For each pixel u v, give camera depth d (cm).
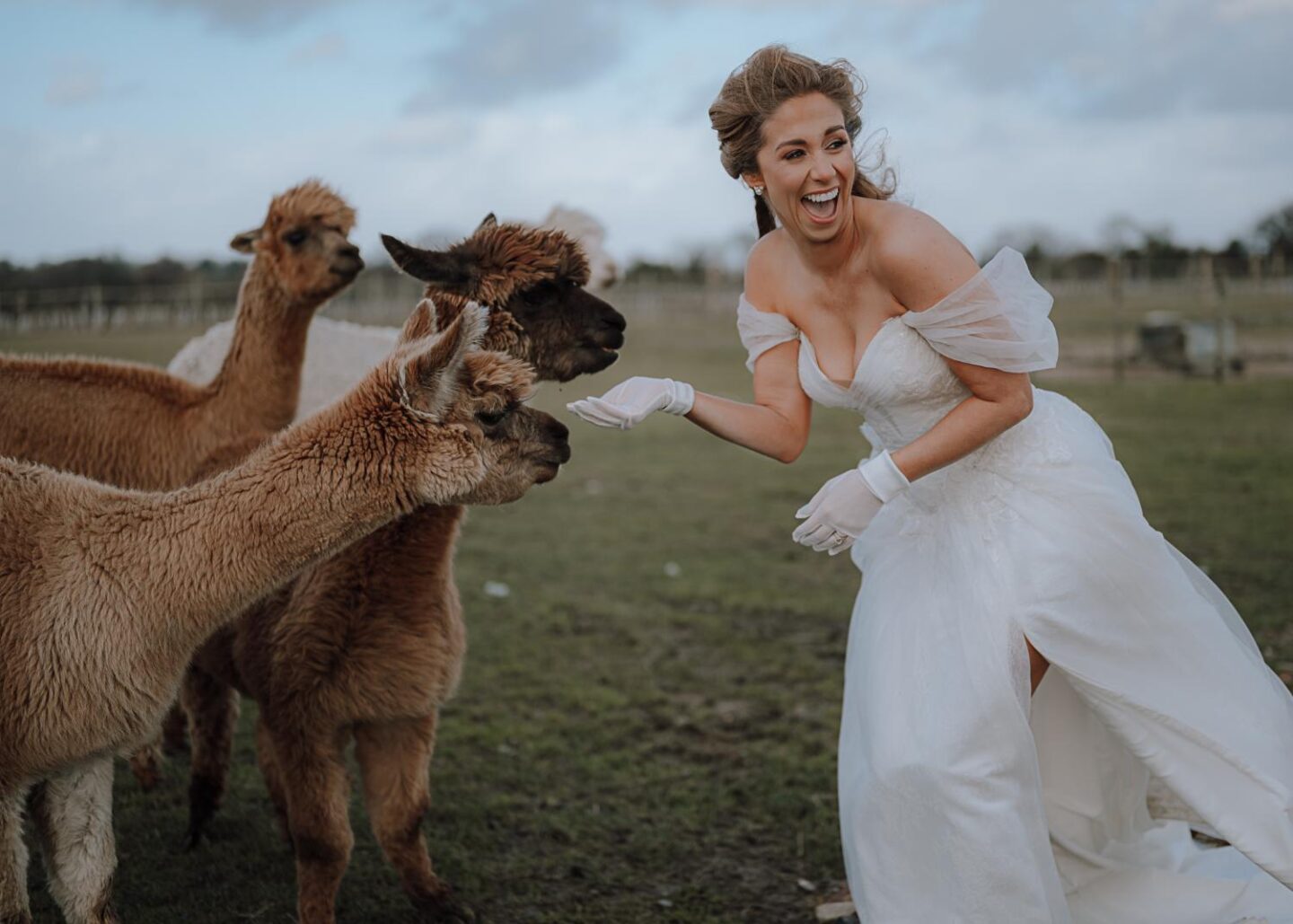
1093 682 304
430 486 306
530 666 629
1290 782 297
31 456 495
